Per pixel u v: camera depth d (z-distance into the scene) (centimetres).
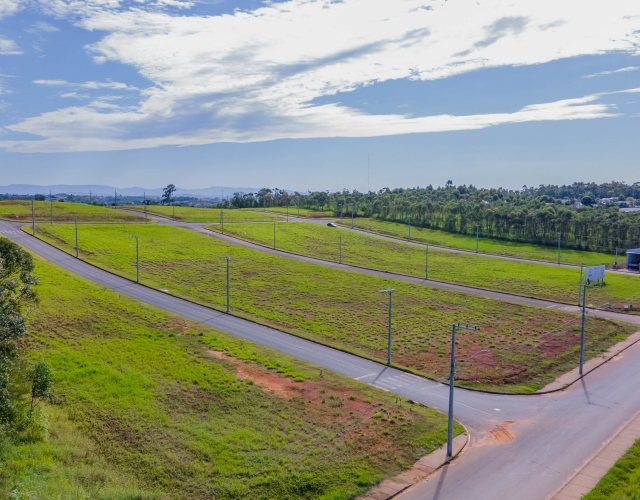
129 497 3538
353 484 4000
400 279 12538
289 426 4847
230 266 13025
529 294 11331
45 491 3331
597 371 6806
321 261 14575
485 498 3866
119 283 10544
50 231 14988
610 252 17962
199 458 4231
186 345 6975
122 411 4891
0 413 4012
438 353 7369
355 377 6316
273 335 7919
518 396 5925
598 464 4381
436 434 4841
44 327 6962
